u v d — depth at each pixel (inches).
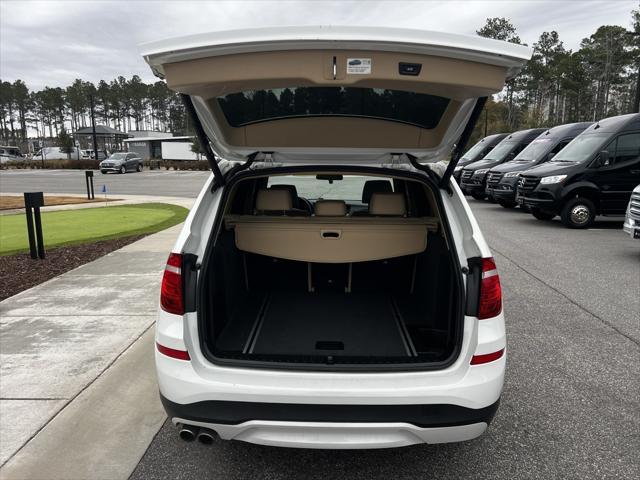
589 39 2738.7
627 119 399.9
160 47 66.8
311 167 103.3
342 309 126.0
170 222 426.0
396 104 88.4
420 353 97.3
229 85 73.7
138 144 2341.3
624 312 189.9
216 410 79.7
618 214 401.7
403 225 115.9
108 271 246.8
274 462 99.8
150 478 94.4
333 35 63.8
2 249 307.6
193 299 83.2
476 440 107.3
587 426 112.3
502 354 84.1
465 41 65.7
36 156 1978.3
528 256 290.2
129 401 120.9
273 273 139.6
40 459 98.7
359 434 79.4
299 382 78.6
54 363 140.8
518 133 647.1
